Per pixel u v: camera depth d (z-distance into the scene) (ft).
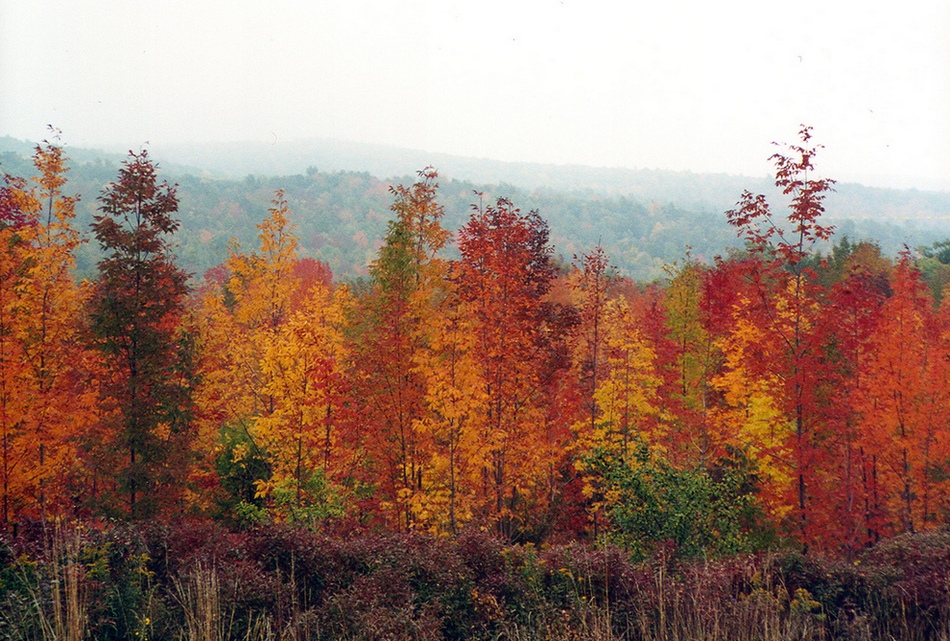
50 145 53.88
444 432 57.26
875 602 32.81
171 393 57.00
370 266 60.85
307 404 57.06
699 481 42.75
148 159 57.06
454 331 60.18
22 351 52.26
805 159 51.65
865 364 57.77
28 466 51.78
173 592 31.53
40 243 53.52
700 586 31.07
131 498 54.60
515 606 31.94
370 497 62.28
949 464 60.64
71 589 25.86
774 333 55.26
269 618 29.19
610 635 28.14
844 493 55.42
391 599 30.60
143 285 55.93
